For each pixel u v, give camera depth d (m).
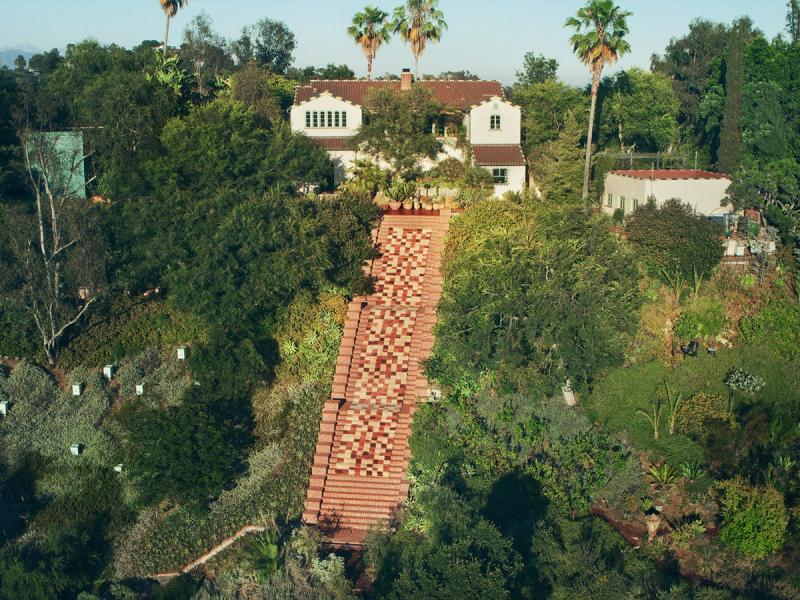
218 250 33.00
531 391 30.89
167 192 37.25
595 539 26.44
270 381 33.31
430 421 30.78
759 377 32.75
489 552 23.30
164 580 27.05
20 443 29.70
